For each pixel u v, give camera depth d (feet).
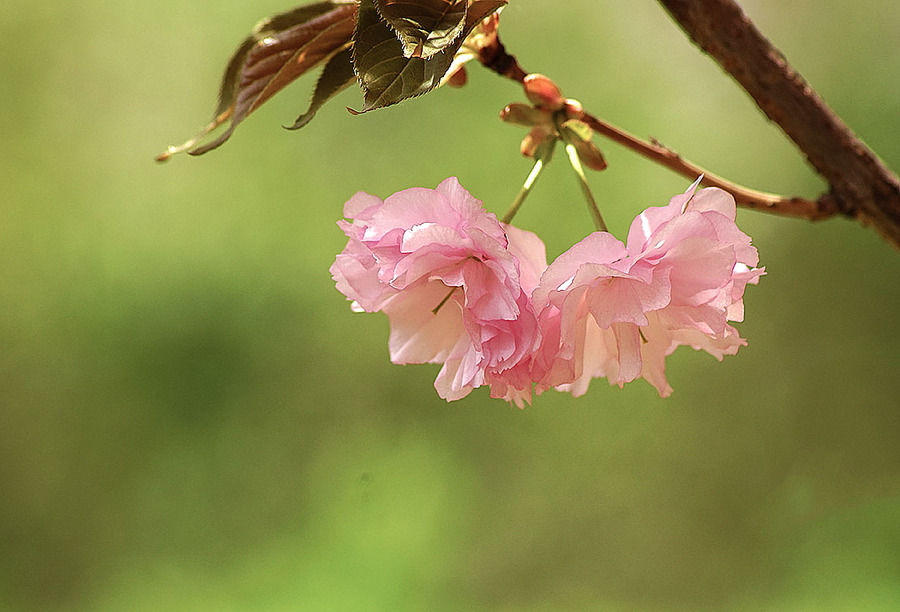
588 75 19.61
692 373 18.81
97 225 18.38
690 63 19.84
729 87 19.72
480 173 18.62
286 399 17.89
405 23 3.92
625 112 19.38
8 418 17.20
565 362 4.00
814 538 17.56
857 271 19.60
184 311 17.81
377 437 17.85
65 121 19.01
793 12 21.06
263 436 17.60
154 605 16.01
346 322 18.38
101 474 17.17
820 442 19.10
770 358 19.43
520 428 17.94
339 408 18.11
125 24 19.20
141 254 18.15
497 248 3.98
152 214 18.49
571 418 18.04
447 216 4.01
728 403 18.98
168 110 19.10
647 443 18.21
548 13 19.67
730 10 4.11
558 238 18.34
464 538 17.03
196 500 17.10
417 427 18.07
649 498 18.04
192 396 17.51
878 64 20.38
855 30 20.68
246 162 18.71
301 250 18.54
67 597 16.60
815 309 19.75
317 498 17.17
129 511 16.98
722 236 4.00
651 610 17.25
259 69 4.07
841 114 20.20
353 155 18.92
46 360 17.56
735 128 20.04
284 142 18.78
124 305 17.75
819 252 19.81
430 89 3.93
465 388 4.03
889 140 19.71
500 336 4.00
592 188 18.38
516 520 17.54
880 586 15.76
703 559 17.89
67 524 16.93
